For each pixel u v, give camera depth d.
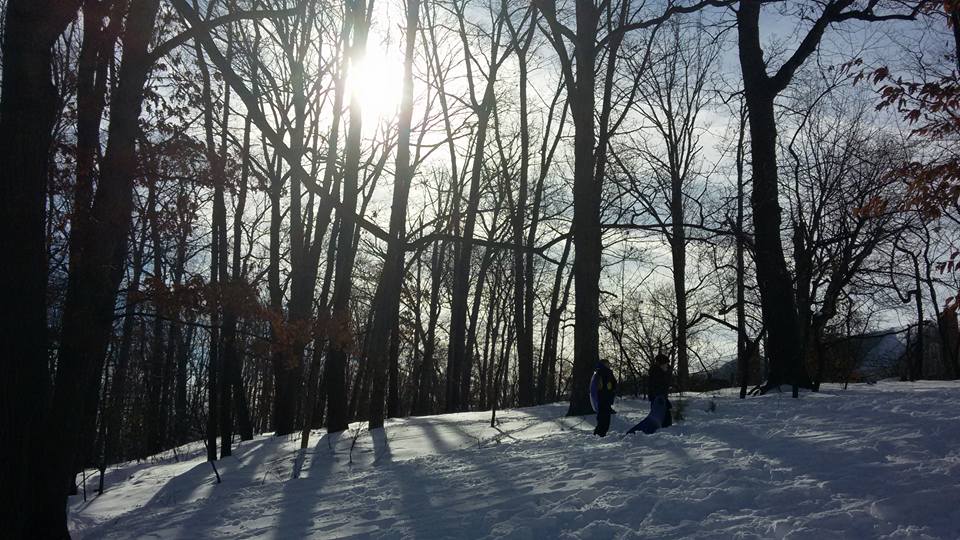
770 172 21.81
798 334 21.39
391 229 22.64
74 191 12.02
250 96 10.80
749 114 22.45
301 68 25.83
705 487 8.30
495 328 55.59
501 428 18.86
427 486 11.55
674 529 6.95
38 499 9.02
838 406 15.53
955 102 8.28
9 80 8.41
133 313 11.73
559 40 20.61
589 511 7.96
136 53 10.75
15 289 8.22
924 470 8.01
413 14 23.12
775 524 6.53
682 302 27.41
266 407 51.75
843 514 6.57
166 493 15.73
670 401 15.75
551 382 47.06
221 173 13.59
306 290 25.98
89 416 18.00
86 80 12.73
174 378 40.81
